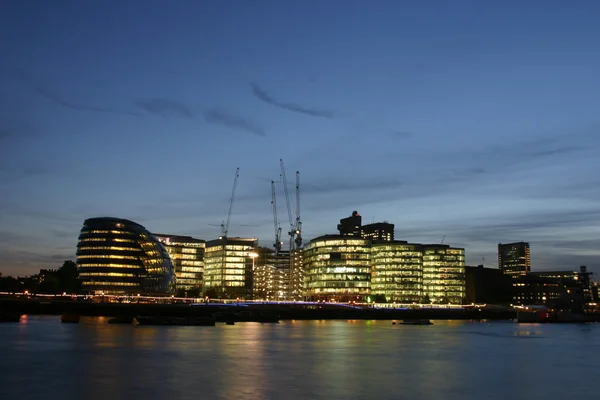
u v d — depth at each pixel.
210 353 100.31
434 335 167.75
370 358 98.06
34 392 61.06
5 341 118.00
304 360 92.56
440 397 62.00
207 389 63.41
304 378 72.81
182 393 60.88
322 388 65.69
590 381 74.88
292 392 62.72
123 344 114.56
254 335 151.88
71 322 195.00
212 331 167.00
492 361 97.25
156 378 70.69
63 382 67.25
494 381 74.00
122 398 58.06
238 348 111.06
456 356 104.81
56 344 112.31
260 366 83.88
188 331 163.88
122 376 72.12
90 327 170.50
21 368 78.69
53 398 57.88
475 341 145.12
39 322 192.38
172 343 119.38
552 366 91.31
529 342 144.12
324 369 82.06
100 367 80.12
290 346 118.56
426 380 73.69
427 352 111.50
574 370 86.38
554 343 141.12
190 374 74.44
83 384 66.00
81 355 94.19
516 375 80.00
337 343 129.25
